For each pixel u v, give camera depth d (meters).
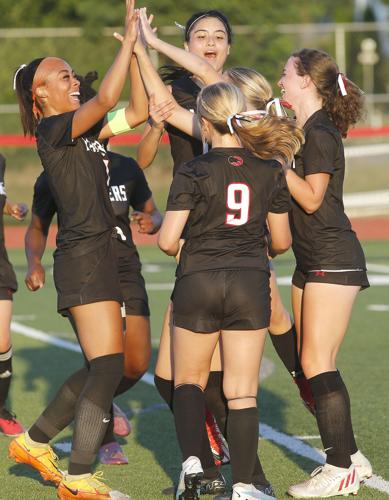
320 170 16.22
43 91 16.64
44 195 18.83
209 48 18.34
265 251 15.63
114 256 16.36
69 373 27.12
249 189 15.20
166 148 73.88
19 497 16.59
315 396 16.64
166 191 73.56
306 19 99.62
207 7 81.06
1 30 75.94
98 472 16.41
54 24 84.50
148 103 17.00
